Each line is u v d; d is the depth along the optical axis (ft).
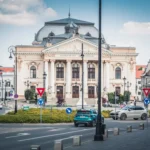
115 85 484.74
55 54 467.52
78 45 469.57
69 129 140.05
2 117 164.35
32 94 430.61
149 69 570.46
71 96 472.44
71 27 502.79
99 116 99.50
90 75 479.82
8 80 638.12
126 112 212.84
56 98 454.81
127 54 484.74
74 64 476.13
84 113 156.66
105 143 91.97
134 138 105.09
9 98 624.18
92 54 471.21
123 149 79.56
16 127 145.69
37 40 517.14
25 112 212.02
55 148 75.20
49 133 121.39
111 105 380.17
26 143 93.04
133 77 486.38
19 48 475.31
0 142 94.99
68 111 175.52
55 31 516.32
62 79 474.90
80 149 79.77
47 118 169.68
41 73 476.95
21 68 475.72
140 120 210.59
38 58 478.18
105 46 487.61
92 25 524.52
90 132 127.24
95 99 459.73
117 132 116.26
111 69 485.15
